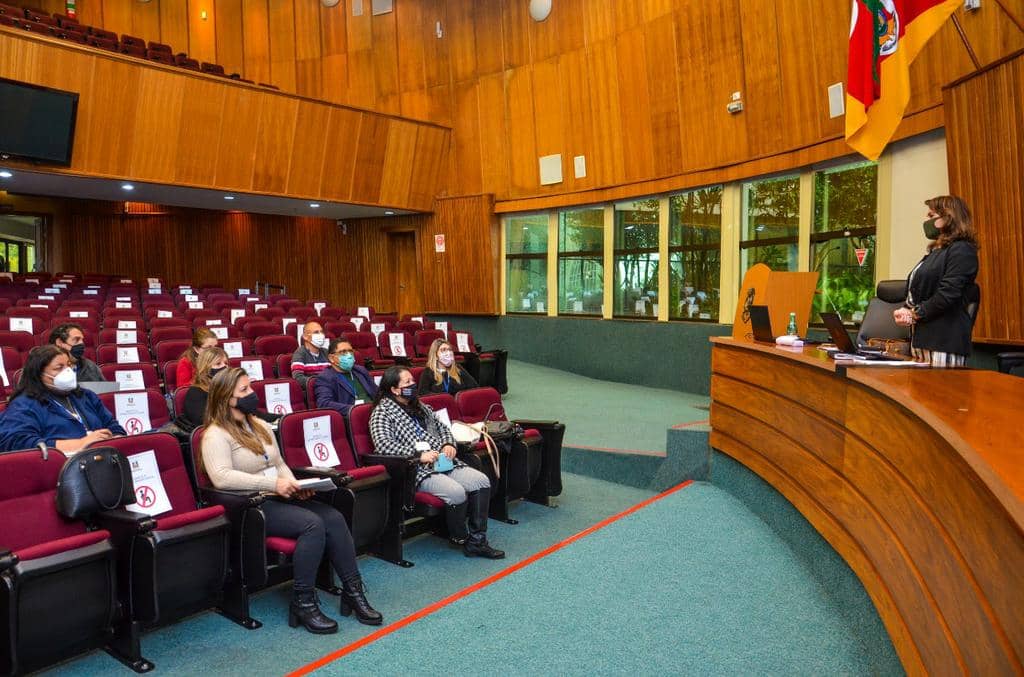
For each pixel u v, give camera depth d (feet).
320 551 11.35
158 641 10.78
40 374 11.99
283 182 37.42
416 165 42.47
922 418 6.32
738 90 27.84
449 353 19.81
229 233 53.83
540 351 39.81
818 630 9.23
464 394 17.37
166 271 54.44
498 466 16.26
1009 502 3.89
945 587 5.85
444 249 43.96
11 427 11.52
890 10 15.74
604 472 20.40
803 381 11.69
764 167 27.20
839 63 23.34
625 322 34.63
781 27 25.53
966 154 17.53
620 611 9.84
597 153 35.70
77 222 52.90
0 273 41.16
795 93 25.31
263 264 53.06
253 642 10.76
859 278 23.82
